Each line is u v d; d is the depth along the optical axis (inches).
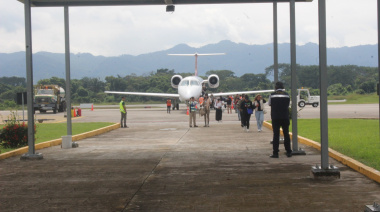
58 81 4443.9
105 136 788.6
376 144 498.3
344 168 376.8
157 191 300.8
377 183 311.1
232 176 350.6
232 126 990.4
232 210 248.1
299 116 1184.2
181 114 1658.5
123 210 253.4
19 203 273.0
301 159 440.1
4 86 4315.9
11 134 594.6
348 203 257.8
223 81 5772.6
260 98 821.2
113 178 351.6
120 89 4749.0
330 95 3986.2
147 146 593.9
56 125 1021.8
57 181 343.0
